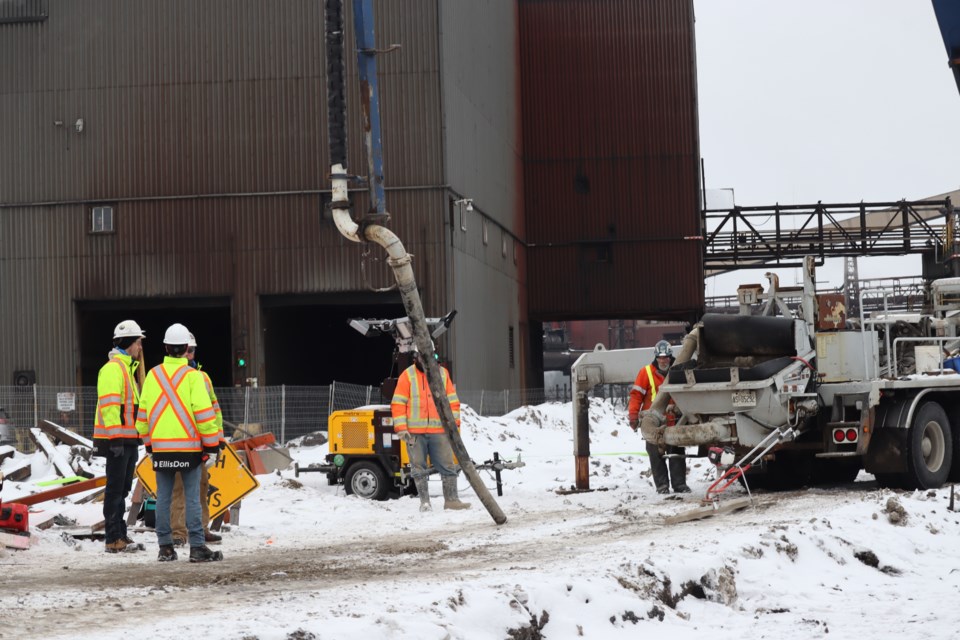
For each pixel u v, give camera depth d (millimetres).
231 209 73312
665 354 34406
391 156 72750
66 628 15164
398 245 28641
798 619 17391
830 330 34031
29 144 74688
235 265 73188
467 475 29094
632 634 16250
